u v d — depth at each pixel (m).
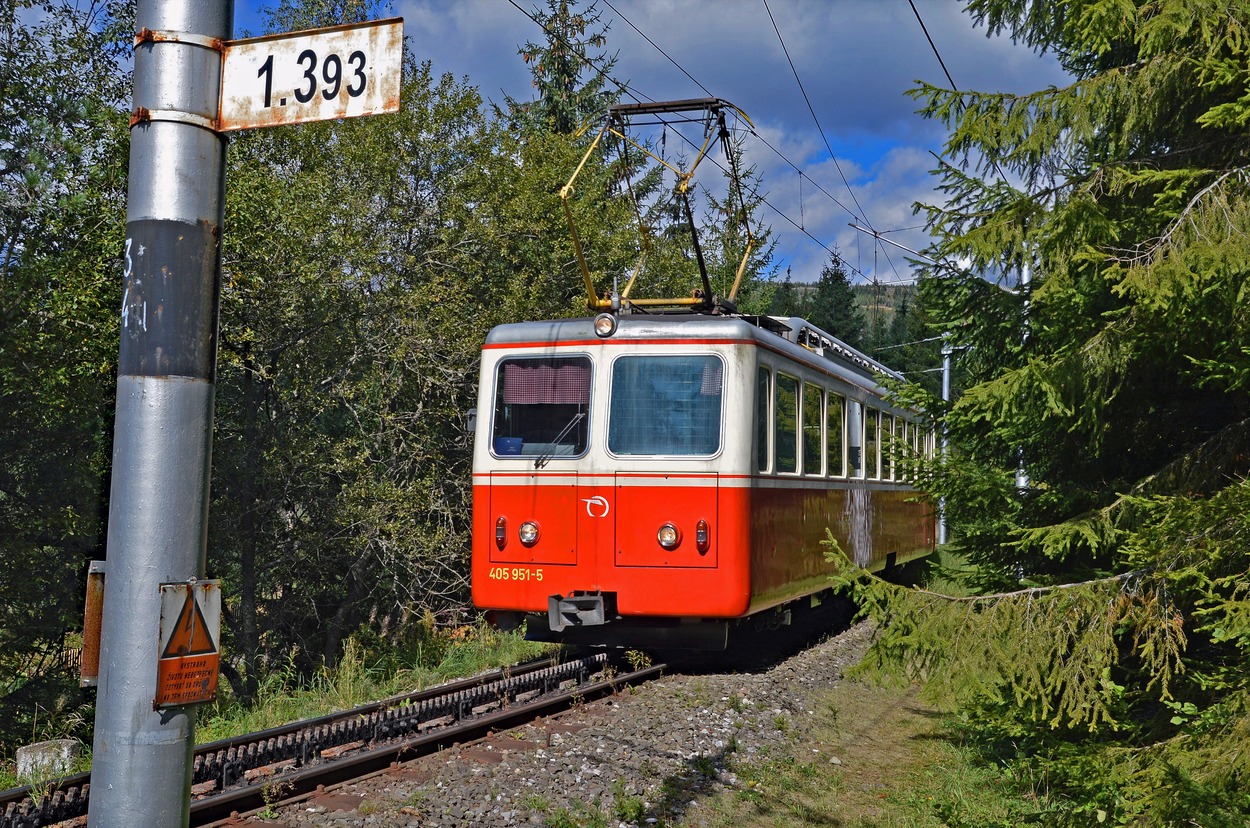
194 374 2.91
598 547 9.37
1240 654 5.68
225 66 3.08
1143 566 5.40
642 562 9.27
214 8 3.07
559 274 17.81
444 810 5.52
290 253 13.30
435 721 7.73
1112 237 5.89
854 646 12.43
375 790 5.88
